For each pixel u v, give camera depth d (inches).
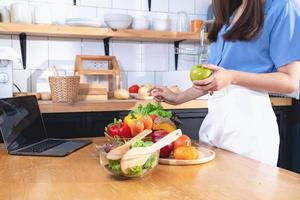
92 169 37.4
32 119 55.0
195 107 90.7
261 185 31.9
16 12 88.0
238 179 33.8
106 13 104.0
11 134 47.6
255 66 48.5
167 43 112.4
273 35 45.8
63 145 50.2
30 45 97.3
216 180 33.4
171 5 111.9
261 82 42.9
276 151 49.8
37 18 90.2
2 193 29.8
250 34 45.7
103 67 104.6
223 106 50.2
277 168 38.0
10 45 95.7
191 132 92.3
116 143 36.8
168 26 103.2
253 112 48.4
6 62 76.5
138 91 94.5
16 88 96.0
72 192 30.0
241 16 45.8
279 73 44.1
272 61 47.3
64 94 79.0
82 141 53.8
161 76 112.5
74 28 90.7
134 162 32.8
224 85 41.7
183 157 39.3
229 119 49.1
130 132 41.9
